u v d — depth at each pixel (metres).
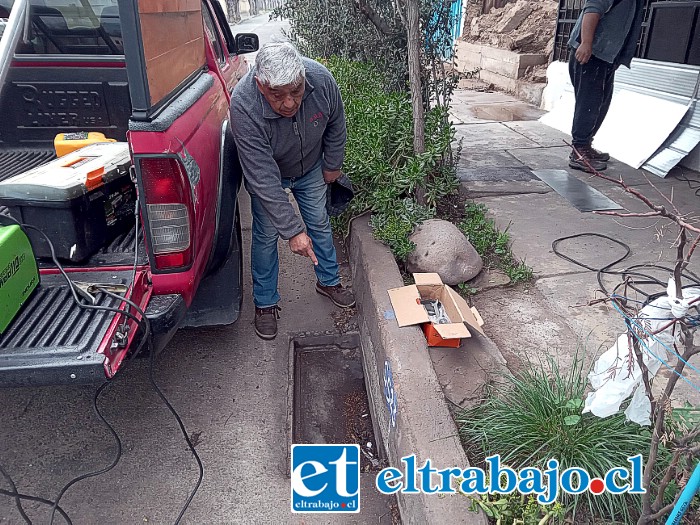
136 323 2.27
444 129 4.24
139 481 2.60
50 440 2.83
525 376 2.58
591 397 2.19
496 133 7.10
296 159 3.08
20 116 3.61
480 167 5.78
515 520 1.94
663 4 6.04
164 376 3.26
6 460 2.71
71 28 3.82
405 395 2.44
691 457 1.78
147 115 2.22
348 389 3.29
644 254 3.99
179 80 2.84
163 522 2.40
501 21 10.27
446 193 4.30
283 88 2.55
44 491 2.54
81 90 3.55
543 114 8.09
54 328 2.12
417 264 3.64
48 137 3.68
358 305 3.68
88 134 3.21
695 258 3.93
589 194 5.05
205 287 3.18
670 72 5.89
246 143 2.80
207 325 3.25
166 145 2.24
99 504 2.48
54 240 2.40
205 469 2.66
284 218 2.89
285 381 3.23
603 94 5.45
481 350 2.89
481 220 4.34
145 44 2.22
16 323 2.14
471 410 2.47
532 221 4.54
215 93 3.45
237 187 3.18
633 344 1.80
